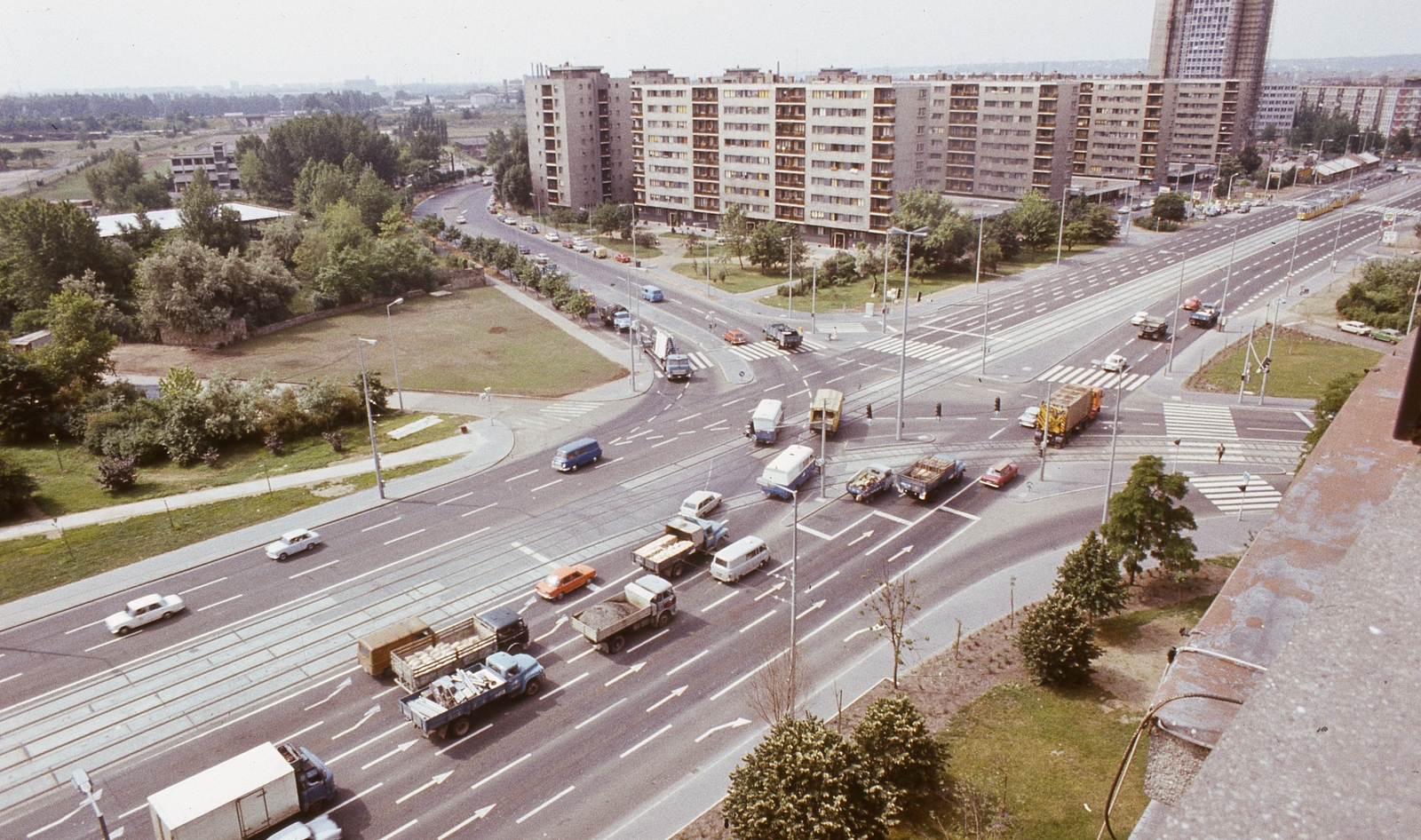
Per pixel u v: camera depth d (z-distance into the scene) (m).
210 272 94.00
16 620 44.91
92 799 27.33
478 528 53.69
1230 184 187.50
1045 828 29.92
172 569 49.41
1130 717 35.81
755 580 47.56
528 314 106.81
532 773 34.31
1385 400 7.49
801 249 127.69
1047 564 48.25
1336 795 2.63
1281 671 3.26
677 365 80.12
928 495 55.62
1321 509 6.22
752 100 144.75
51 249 95.25
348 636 43.19
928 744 31.48
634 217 156.50
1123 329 94.25
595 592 46.50
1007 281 117.44
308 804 32.31
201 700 38.84
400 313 107.19
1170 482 42.75
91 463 64.44
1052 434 64.06
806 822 27.83
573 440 67.56
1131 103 194.50
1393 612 3.20
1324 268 119.25
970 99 170.12
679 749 35.34
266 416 68.06
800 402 74.50
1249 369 79.00
